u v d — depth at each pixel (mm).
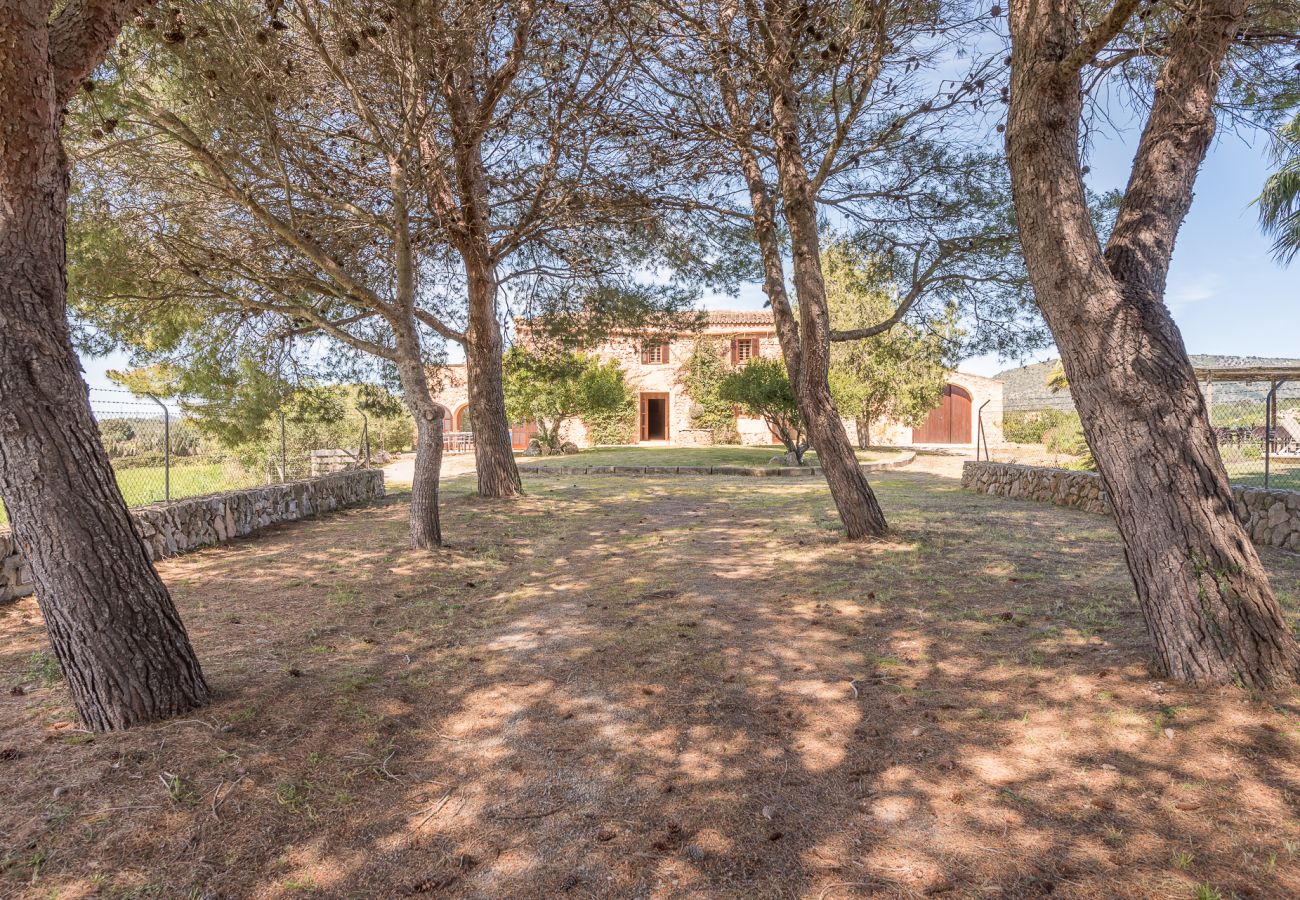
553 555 7684
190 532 7707
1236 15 3525
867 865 2363
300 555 7391
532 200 8758
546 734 3381
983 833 2490
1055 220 3629
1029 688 3602
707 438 29172
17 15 2803
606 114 7086
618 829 2617
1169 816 2496
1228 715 3068
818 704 3590
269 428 13836
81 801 2631
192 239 7266
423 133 7023
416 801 2824
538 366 14094
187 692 3410
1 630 4785
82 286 7086
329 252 7586
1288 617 4332
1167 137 3740
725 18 6379
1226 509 3404
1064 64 3461
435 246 9336
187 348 9617
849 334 8078
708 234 10391
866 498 7598
